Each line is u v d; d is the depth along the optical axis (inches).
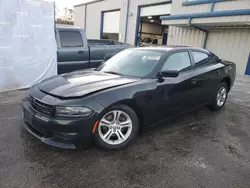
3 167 91.0
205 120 157.9
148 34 973.8
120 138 109.9
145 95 115.0
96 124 99.9
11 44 206.7
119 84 111.9
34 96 107.9
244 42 397.1
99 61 264.8
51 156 101.0
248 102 213.3
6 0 196.2
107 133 106.6
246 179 90.6
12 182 82.4
